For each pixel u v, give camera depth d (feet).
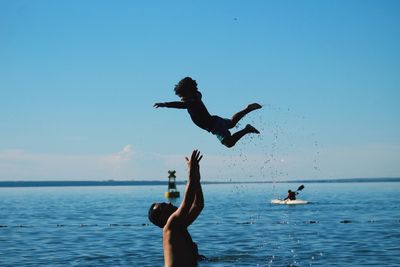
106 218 144.56
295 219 130.62
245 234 98.07
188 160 21.34
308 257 70.18
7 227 119.65
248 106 26.08
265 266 64.13
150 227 115.55
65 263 67.36
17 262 68.39
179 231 20.84
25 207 216.95
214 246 81.35
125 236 97.91
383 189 476.54
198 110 24.89
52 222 132.67
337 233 98.37
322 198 262.47
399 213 149.07
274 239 90.02
